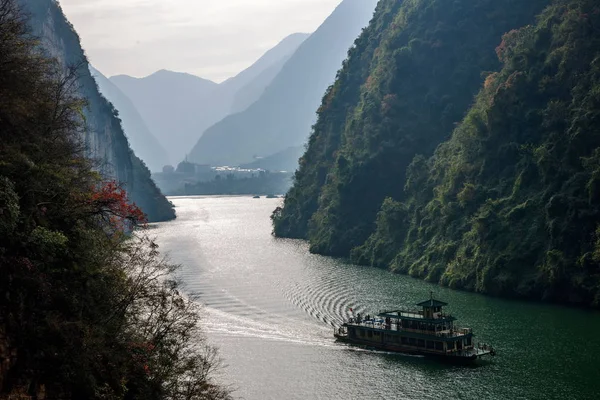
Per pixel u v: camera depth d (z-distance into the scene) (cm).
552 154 12912
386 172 18388
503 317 9944
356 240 17475
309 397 6738
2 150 3269
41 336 2998
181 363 4884
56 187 3538
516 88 14462
